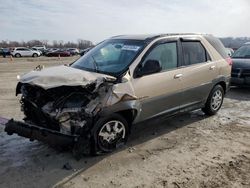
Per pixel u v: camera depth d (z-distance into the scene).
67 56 53.56
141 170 4.43
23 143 5.34
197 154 5.00
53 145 4.47
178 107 5.96
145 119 5.33
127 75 4.89
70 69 5.06
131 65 5.01
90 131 4.54
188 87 6.05
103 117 4.65
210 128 6.29
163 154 4.98
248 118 7.05
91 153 4.77
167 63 5.66
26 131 4.57
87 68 5.33
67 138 4.32
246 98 9.22
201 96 6.53
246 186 4.02
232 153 5.06
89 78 4.50
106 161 4.68
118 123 4.90
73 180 4.13
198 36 6.58
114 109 4.65
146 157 4.85
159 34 5.79
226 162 4.72
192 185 4.04
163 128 6.22
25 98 4.94
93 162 4.64
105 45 5.92
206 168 4.52
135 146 5.27
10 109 7.71
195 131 6.10
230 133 6.02
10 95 9.69
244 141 5.60
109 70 5.02
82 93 4.46
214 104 7.05
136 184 4.05
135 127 5.25
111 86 4.62
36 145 5.25
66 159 4.72
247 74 9.60
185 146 5.33
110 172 4.36
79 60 5.82
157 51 5.48
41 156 4.83
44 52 54.97
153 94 5.29
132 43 5.54
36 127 4.50
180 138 5.70
